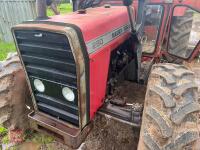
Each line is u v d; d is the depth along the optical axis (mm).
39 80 2125
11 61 2527
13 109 2498
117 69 2635
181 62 3291
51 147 2682
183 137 1634
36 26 1778
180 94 1787
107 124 2951
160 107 1774
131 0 2078
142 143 1753
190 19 3158
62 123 2186
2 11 8211
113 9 2531
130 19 2262
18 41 1987
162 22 2807
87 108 2051
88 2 2934
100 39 1998
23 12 8617
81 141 2137
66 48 1735
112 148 2629
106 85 2340
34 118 2283
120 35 2381
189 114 1718
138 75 2770
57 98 2117
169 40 3049
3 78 2422
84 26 1819
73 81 1874
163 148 1631
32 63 2053
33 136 2822
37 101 2305
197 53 3314
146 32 2865
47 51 1848
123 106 2387
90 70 1917
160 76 2002
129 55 2725
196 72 3123
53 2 2543
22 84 2502
